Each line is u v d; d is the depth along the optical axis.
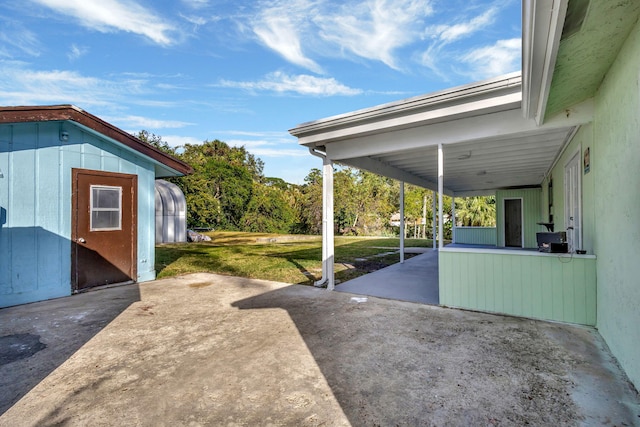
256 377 2.53
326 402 2.18
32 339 3.34
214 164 24.73
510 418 1.98
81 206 5.34
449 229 21.02
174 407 2.14
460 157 6.46
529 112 3.41
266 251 11.09
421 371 2.60
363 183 23.52
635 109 2.30
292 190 30.22
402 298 4.93
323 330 3.56
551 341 3.16
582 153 4.08
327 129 5.12
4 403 2.19
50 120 4.79
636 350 2.31
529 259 3.89
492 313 4.10
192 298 4.97
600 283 3.34
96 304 4.63
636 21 2.12
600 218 3.30
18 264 4.64
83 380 2.50
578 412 2.03
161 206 13.68
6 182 4.54
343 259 9.48
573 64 2.64
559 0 1.66
